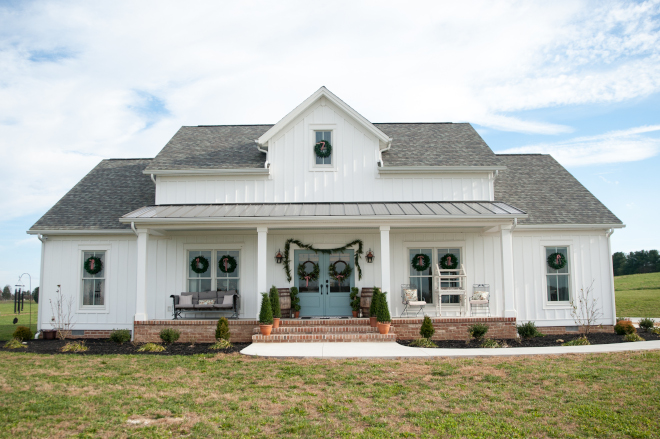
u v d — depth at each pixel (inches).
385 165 701.3
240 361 446.3
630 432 263.0
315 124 711.1
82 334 677.9
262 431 266.5
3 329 823.7
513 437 258.8
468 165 700.7
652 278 2018.9
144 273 605.9
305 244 689.6
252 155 747.4
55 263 689.0
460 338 589.3
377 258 692.1
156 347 526.3
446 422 279.3
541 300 682.2
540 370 397.1
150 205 713.0
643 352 471.2
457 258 697.6
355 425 276.2
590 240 693.9
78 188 782.5
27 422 274.5
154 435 258.8
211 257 692.7
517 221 676.1
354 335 566.6
